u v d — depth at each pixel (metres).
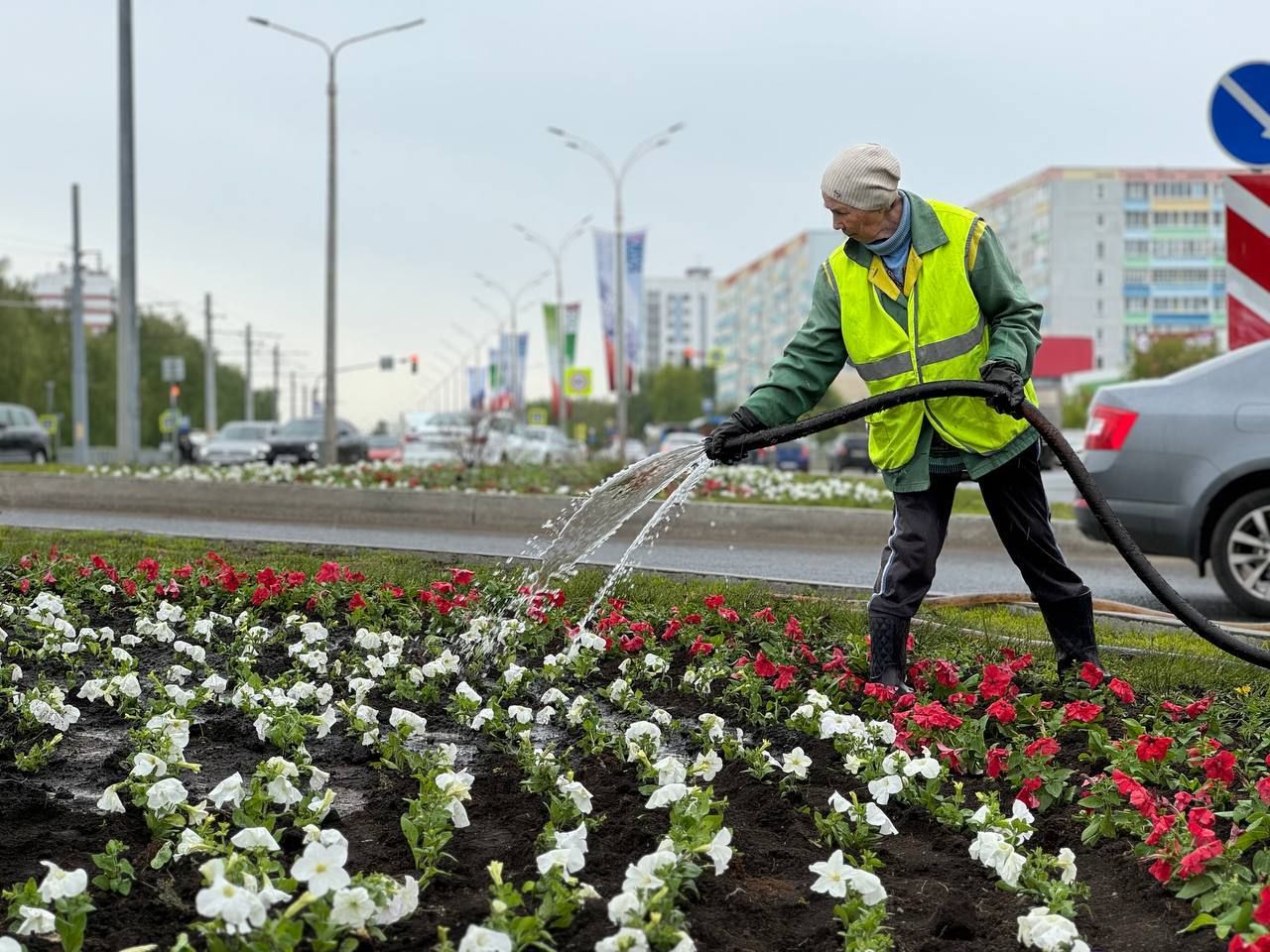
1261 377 9.13
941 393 5.28
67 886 3.03
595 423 131.38
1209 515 9.24
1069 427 73.81
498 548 12.15
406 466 23.61
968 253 5.48
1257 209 9.52
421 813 3.68
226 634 6.84
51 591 7.73
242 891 2.83
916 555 5.57
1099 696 5.53
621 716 5.33
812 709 5.05
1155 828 3.60
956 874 3.69
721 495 18.75
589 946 3.08
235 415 137.00
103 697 5.48
